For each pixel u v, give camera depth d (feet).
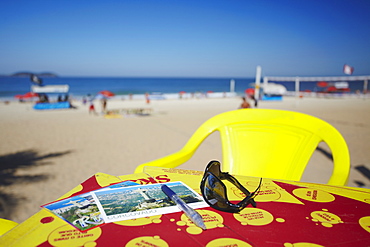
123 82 400.67
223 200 3.52
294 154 7.00
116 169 18.33
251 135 7.64
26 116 50.62
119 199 3.67
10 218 11.51
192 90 246.47
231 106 77.00
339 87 146.10
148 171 5.07
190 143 7.79
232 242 2.70
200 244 2.65
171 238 2.75
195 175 4.86
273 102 93.81
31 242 2.62
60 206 3.43
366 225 3.14
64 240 2.67
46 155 21.81
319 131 6.81
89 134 31.01
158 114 53.72
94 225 2.98
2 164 19.34
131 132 32.42
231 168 7.36
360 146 23.59
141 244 2.63
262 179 4.78
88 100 98.89
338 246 2.69
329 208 3.59
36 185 15.33
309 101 97.60
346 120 40.78
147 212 3.31
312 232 2.95
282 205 3.66
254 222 3.16
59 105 69.72
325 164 18.88
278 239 2.79
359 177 15.94
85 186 4.20
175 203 3.57
